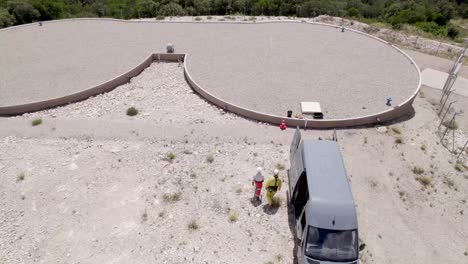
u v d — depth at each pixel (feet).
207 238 34.68
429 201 39.86
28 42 81.35
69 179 41.14
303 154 34.78
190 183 40.98
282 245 34.27
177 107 56.08
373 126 52.16
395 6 147.13
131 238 34.47
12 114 53.78
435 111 57.88
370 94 58.44
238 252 33.47
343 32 88.99
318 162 33.12
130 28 91.15
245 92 58.75
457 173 44.09
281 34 87.45
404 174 43.42
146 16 126.21
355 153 46.39
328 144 35.76
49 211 37.14
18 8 105.19
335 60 71.82
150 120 52.26
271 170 43.01
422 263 33.22
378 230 36.14
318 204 29.25
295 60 71.72
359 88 60.44
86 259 32.55
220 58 72.18
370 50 77.25
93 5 140.87
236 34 86.94
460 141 50.34
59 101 55.77
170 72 68.44
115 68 67.05
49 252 33.09
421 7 141.90
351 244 28.96
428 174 43.65
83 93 57.52
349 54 75.00
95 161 43.96
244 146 47.06
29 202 38.14
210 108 55.93
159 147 46.60
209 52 75.20
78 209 37.40
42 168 42.75
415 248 34.55
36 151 45.65
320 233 29.12
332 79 63.57
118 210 37.37
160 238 34.53
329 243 28.99
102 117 53.01
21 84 61.05
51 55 73.56
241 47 78.38
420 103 60.13
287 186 40.88
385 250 34.19
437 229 36.60
